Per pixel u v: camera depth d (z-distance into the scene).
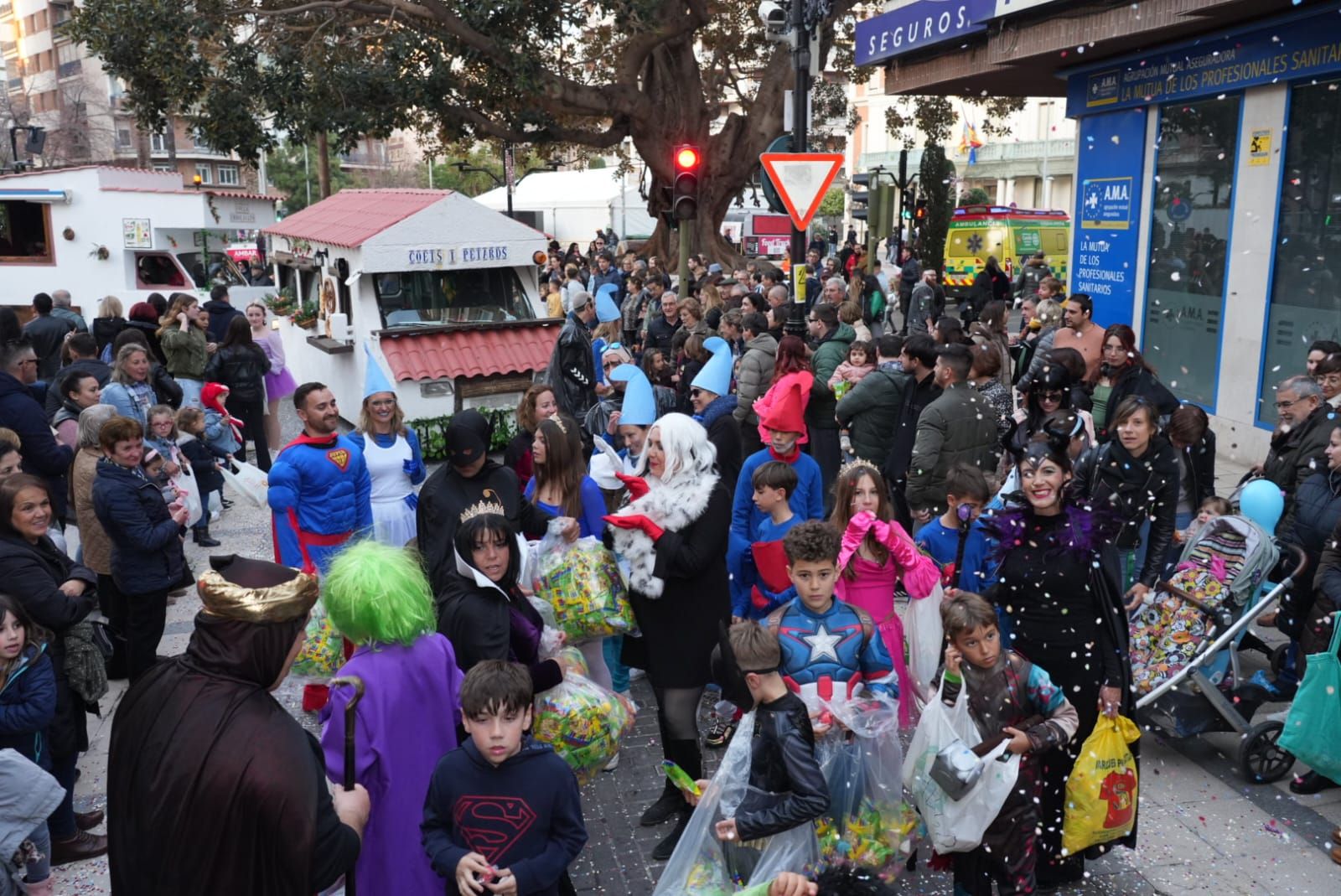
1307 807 4.73
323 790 2.32
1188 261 11.32
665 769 3.67
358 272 11.40
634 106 24.27
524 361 11.80
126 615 6.16
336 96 21.14
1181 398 11.45
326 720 3.76
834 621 3.79
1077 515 3.94
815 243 32.09
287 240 14.90
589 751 3.98
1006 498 4.18
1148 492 5.11
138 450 5.55
